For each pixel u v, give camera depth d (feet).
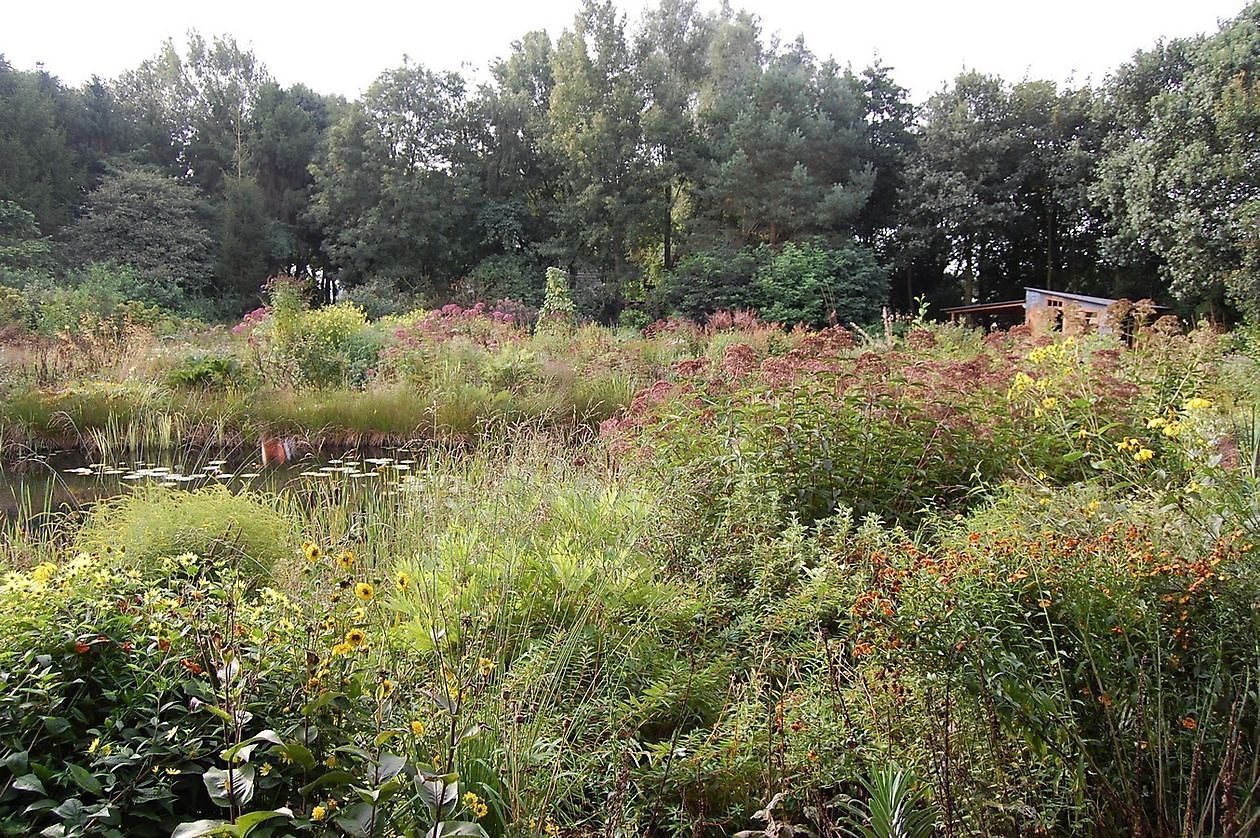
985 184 83.66
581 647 9.38
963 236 86.43
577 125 87.04
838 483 13.39
